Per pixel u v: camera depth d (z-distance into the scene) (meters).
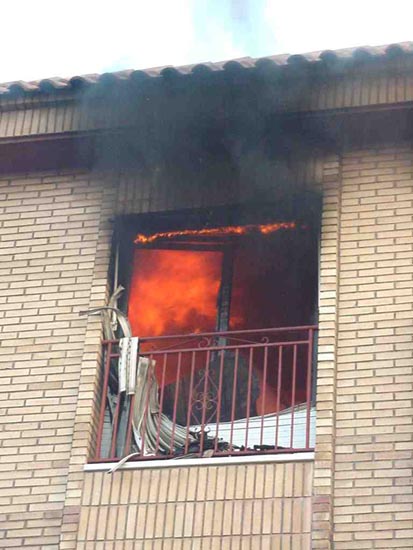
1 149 13.71
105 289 12.97
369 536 11.00
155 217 13.32
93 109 13.32
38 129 13.48
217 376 13.02
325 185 12.83
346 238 12.60
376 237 12.54
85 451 11.95
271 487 11.33
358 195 12.82
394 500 11.10
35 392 12.51
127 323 12.73
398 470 11.23
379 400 11.62
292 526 11.09
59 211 13.60
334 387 11.70
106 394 12.30
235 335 13.16
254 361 13.06
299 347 12.98
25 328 12.92
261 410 12.74
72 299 12.98
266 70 12.56
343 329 12.09
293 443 12.16
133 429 12.21
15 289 13.20
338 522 11.11
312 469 11.33
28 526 11.78
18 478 12.06
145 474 11.68
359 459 11.36
